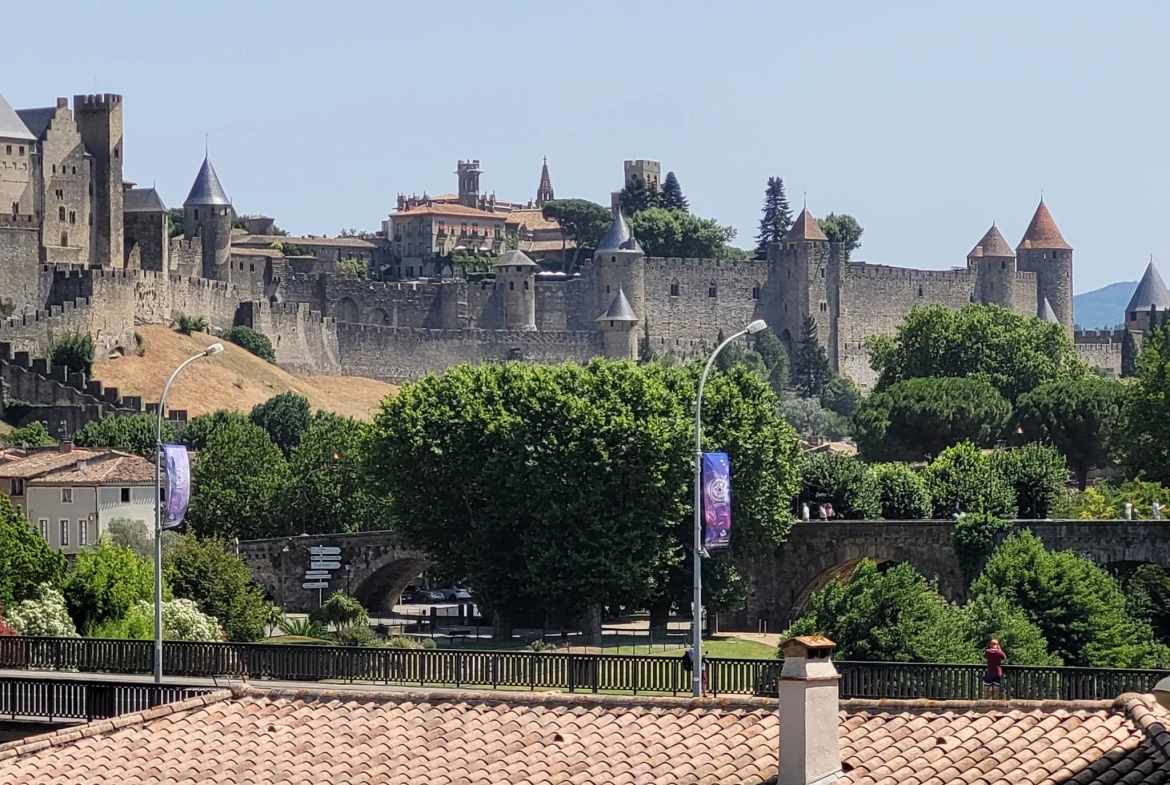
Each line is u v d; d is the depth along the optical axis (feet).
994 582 565.53
